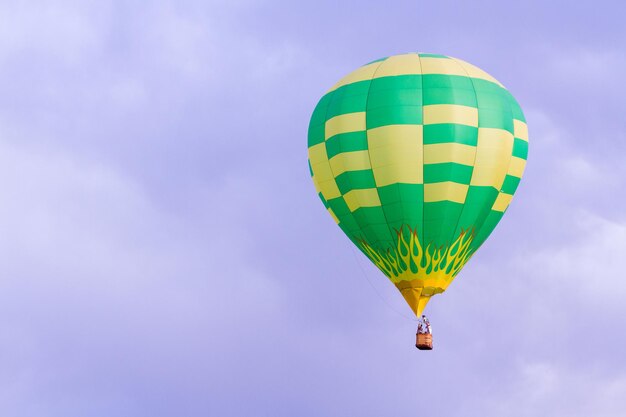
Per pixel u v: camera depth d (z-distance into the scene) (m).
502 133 89.75
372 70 90.94
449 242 89.50
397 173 88.81
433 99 89.12
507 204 91.31
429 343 89.50
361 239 90.75
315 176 91.75
